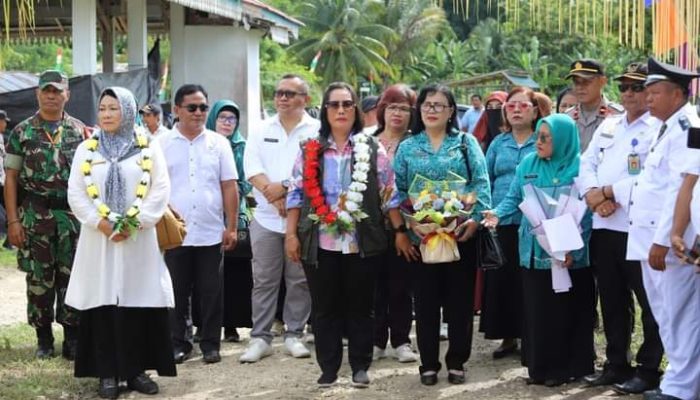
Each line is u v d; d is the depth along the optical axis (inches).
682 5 179.5
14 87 629.9
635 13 180.4
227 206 281.0
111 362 232.7
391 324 273.7
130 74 506.9
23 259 270.4
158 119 370.3
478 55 2235.5
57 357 276.7
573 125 235.3
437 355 242.8
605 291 232.4
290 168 275.1
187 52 669.3
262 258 275.6
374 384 245.8
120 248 226.7
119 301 226.4
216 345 277.3
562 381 238.8
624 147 226.1
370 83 1982.0
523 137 276.2
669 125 210.2
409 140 240.5
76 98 479.2
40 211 264.5
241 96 669.9
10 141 265.1
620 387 228.4
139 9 583.2
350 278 235.9
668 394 209.6
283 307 307.9
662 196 212.1
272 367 268.4
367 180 232.4
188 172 273.7
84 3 507.2
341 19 1985.7
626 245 225.1
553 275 229.5
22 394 231.8
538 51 2009.1
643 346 228.2
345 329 266.7
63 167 264.1
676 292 207.8
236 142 310.3
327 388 241.0
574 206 230.4
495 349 291.0
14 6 546.0
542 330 236.7
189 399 234.4
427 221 228.7
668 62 208.5
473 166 235.0
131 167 229.6
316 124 278.4
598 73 274.1
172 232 237.1
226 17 637.9
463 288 239.6
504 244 268.4
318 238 234.5
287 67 1690.5
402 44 2156.7
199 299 293.7
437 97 234.5
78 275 230.2
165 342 235.8
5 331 321.4
